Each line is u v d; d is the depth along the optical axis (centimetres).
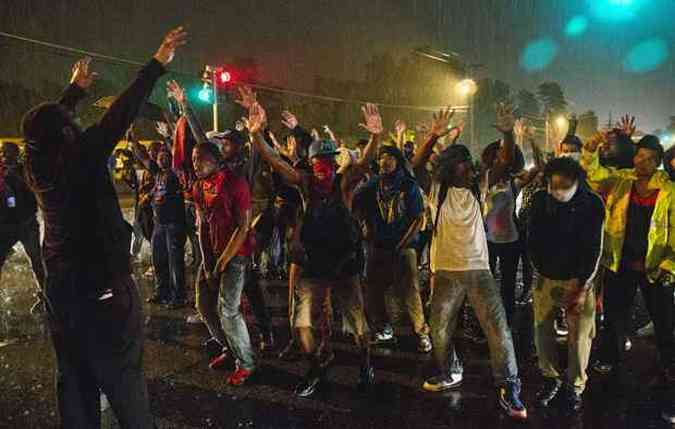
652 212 465
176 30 308
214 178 461
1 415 426
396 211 528
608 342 505
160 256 729
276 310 714
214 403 448
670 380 484
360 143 916
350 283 460
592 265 410
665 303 473
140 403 309
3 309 713
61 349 307
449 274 439
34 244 654
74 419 309
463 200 432
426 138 504
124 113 298
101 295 294
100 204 295
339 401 453
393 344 587
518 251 575
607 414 430
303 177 455
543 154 639
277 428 408
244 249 468
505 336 426
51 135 289
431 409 439
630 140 535
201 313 506
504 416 427
